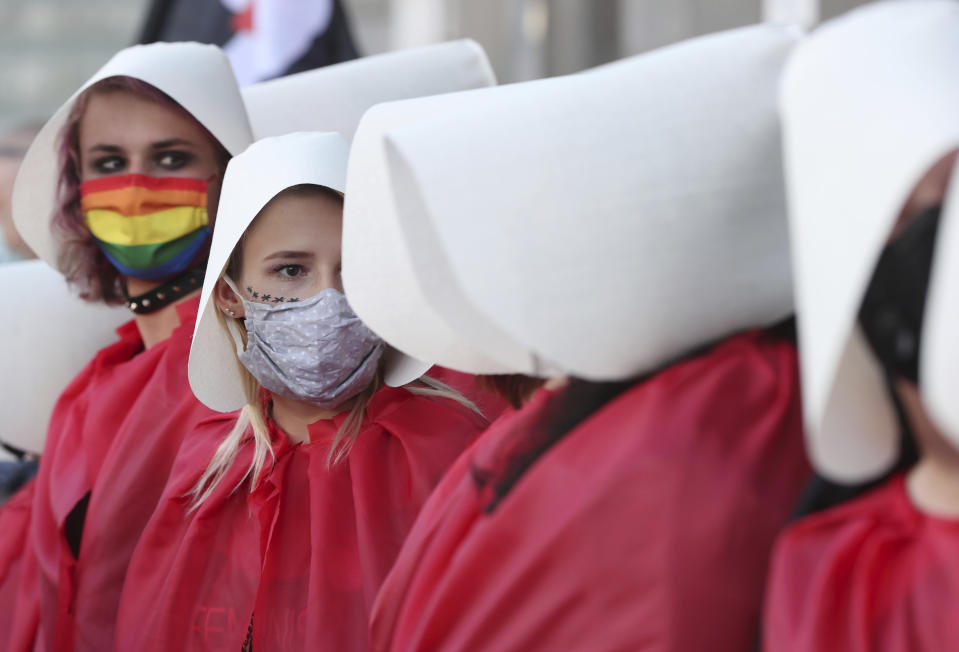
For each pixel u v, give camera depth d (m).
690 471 4.29
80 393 8.93
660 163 4.47
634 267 4.47
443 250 4.92
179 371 8.09
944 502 3.94
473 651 4.66
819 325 3.79
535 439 4.82
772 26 4.67
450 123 4.70
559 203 4.48
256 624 6.73
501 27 26.58
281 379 6.85
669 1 20.48
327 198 6.87
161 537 7.30
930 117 3.62
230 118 8.46
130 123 8.38
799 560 4.08
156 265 8.44
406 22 28.75
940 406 3.43
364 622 6.44
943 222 3.54
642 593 4.27
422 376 7.36
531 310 4.50
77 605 7.82
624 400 4.59
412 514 6.64
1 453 10.88
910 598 3.86
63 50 59.53
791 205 4.04
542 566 4.48
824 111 3.88
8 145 15.11
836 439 4.10
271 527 6.81
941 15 3.88
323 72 9.41
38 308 9.75
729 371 4.48
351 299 5.80
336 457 6.89
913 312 3.76
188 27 13.49
